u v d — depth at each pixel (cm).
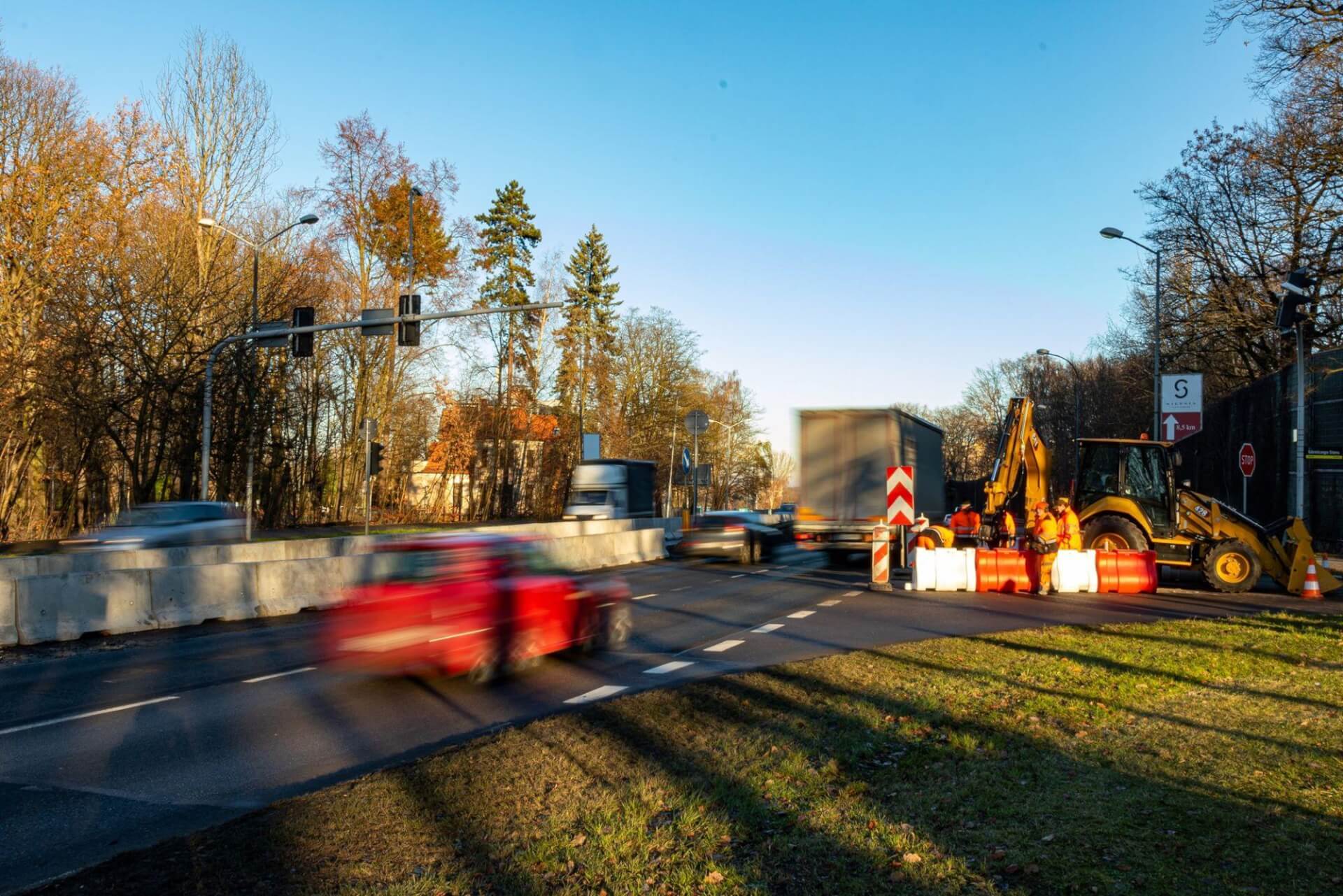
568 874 454
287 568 1722
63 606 1359
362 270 4594
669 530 3984
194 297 3369
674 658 1131
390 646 938
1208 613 1566
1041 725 746
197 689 987
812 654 1149
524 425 6128
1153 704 825
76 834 549
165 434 3369
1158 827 504
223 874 460
